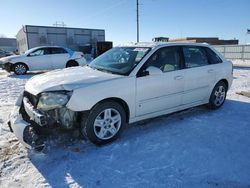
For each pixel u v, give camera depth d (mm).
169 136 3814
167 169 2893
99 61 4512
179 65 4320
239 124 4340
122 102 3623
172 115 4828
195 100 4691
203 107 5406
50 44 42656
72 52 13109
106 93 3357
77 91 3145
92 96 3236
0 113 5117
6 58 11953
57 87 3203
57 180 2697
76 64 13164
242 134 3895
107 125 3498
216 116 4777
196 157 3160
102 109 3383
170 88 4133
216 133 3932
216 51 5203
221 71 5055
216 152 3295
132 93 3641
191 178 2713
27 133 3080
